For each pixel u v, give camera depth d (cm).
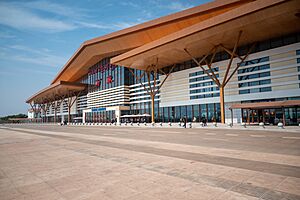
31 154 934
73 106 9050
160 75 5056
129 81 6203
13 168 658
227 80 3528
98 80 7281
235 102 3556
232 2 3244
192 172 555
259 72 3316
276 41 3228
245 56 3462
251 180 476
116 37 5034
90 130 2920
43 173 585
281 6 2398
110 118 6300
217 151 894
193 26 3167
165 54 4066
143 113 5622
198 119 4134
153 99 5000
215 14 3594
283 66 3072
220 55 3888
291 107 2738
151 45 3875
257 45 3422
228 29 2938
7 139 1738
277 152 847
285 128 2234
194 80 4262
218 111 3816
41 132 2694
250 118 3400
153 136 1711
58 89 8306
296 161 678
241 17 2692
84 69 8144
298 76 2922
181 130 2456
